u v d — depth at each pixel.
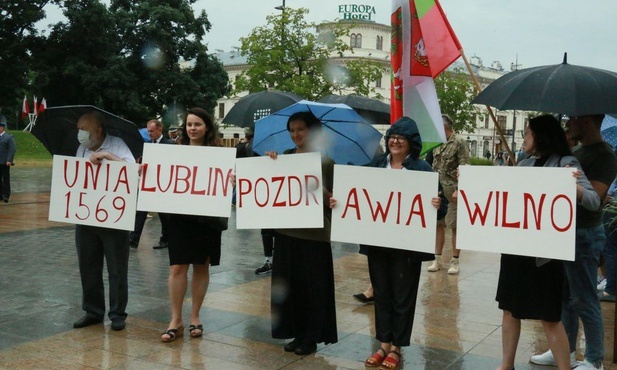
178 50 34.72
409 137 4.59
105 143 5.43
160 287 7.00
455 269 8.20
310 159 4.71
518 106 3.99
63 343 4.93
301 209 4.72
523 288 4.07
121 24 32.94
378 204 4.52
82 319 5.41
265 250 7.96
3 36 28.81
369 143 5.29
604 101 3.86
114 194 5.21
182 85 34.19
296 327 4.87
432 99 5.72
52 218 5.31
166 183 5.04
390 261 4.62
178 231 5.03
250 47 25.05
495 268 8.66
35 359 4.55
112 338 5.09
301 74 24.95
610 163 4.27
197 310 5.25
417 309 6.34
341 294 6.90
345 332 5.46
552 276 4.02
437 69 5.62
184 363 4.56
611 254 6.81
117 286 5.33
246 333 5.33
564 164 4.05
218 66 36.03
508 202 4.06
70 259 8.54
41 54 30.94
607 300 6.93
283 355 4.80
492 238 4.11
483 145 66.69
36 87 33.09
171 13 33.25
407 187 4.46
